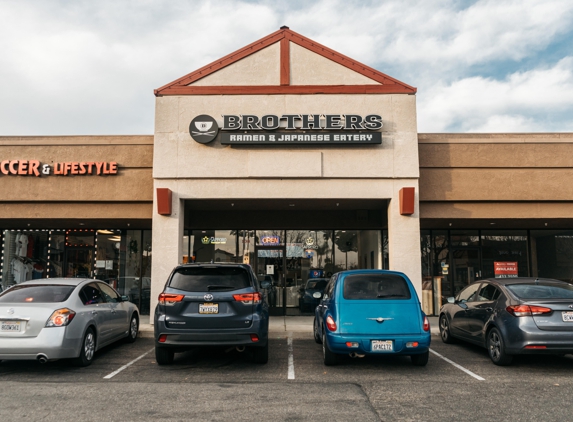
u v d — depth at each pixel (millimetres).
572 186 14086
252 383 7105
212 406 5891
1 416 5496
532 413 5652
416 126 13680
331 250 16609
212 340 7695
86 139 14430
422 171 14055
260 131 13477
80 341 8016
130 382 7156
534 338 7777
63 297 8266
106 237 17266
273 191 13477
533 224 15969
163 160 13453
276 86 13711
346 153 13539
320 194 13477
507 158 14141
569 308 7848
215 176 13398
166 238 13258
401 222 13383
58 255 17188
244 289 7969
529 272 16922
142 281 17031
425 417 5492
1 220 14875
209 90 13688
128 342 10852
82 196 14016
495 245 17062
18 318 7605
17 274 17078
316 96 13703
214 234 16594
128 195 14008
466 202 14148
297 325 13477
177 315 7754
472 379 7414
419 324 7871
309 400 6180
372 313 7895
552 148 14203
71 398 6250
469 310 9719
